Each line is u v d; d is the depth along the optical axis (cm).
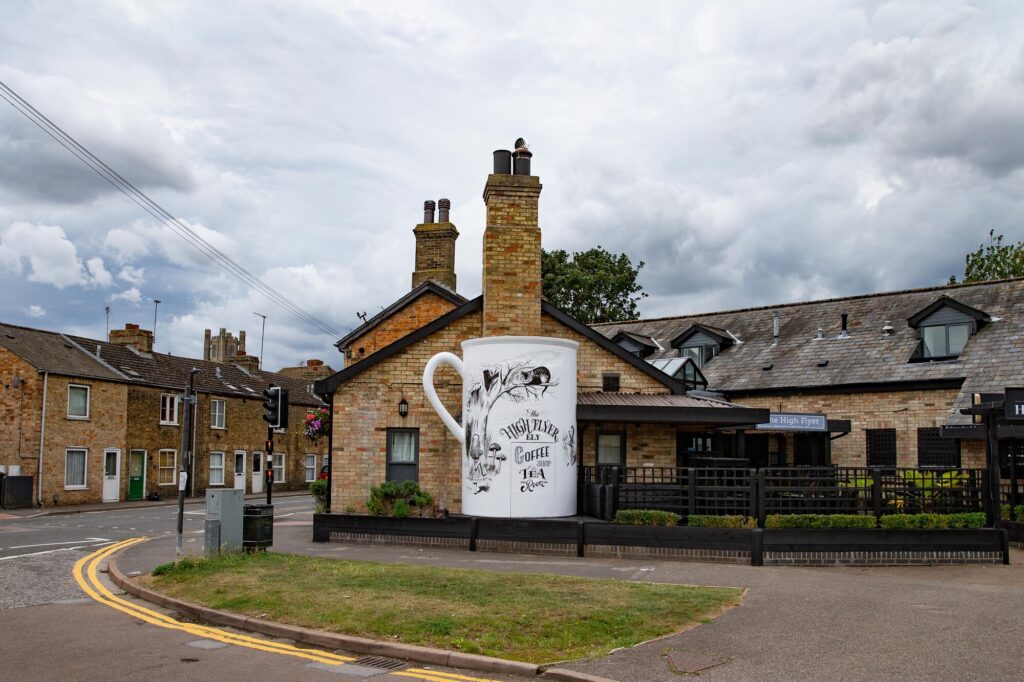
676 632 869
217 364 4781
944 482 1705
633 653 791
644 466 1722
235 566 1236
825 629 880
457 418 1892
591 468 1773
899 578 1230
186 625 972
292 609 969
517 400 1645
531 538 1518
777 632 867
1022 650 796
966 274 4650
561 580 1122
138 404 3812
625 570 1292
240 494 1376
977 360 2495
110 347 4009
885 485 1739
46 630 941
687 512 1636
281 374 5531
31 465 3272
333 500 1886
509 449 1634
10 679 739
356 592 1041
